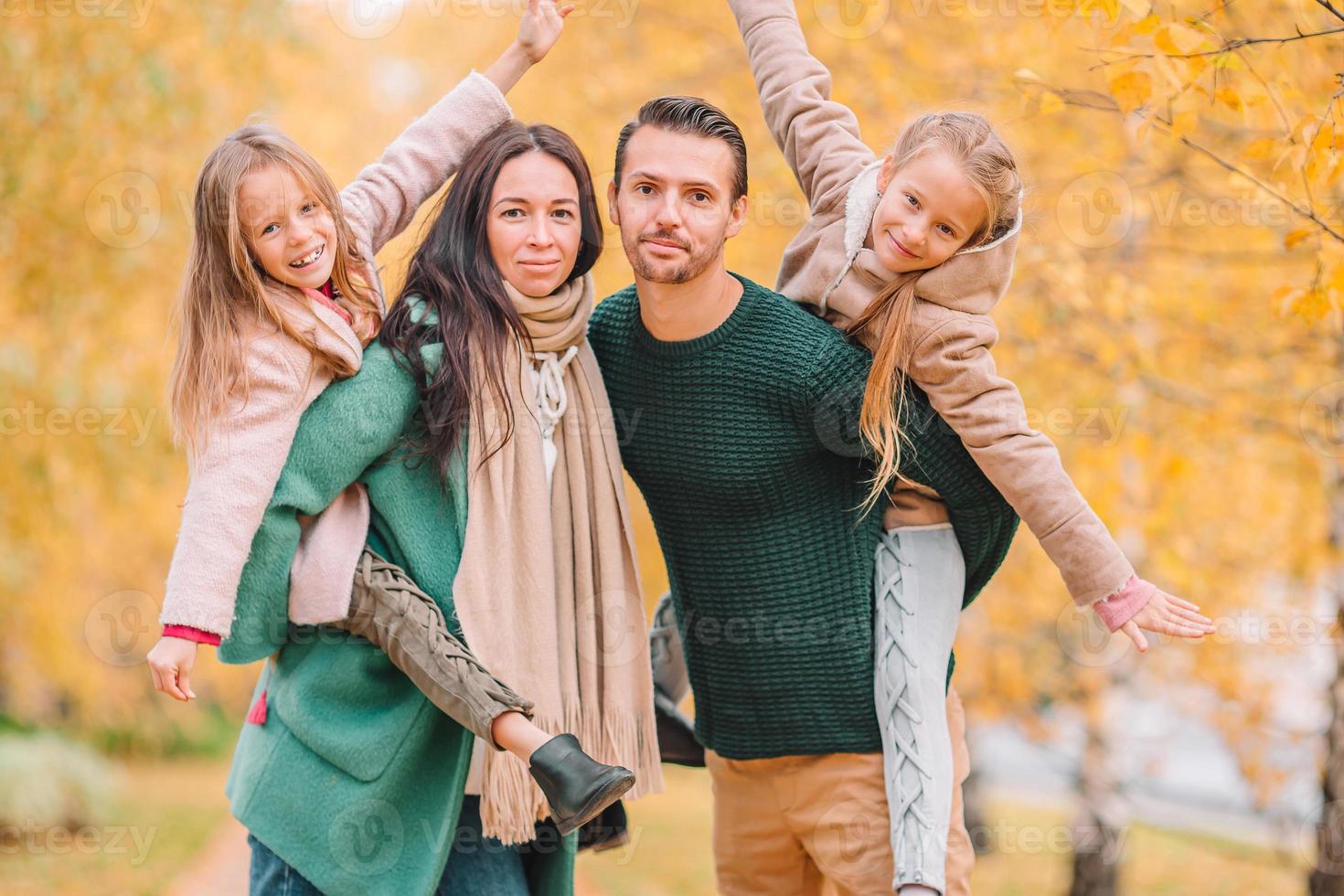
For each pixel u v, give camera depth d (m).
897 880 2.76
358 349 2.72
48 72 7.07
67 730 12.27
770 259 6.77
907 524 3.02
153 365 7.68
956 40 6.01
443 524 2.78
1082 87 5.62
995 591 6.98
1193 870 9.91
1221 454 5.96
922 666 2.88
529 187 2.74
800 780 3.04
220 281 2.64
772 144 6.75
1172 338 5.91
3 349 7.38
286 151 2.63
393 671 2.79
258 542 2.63
